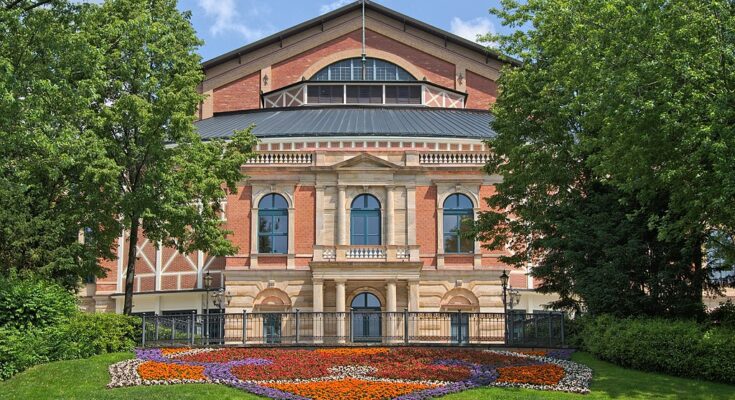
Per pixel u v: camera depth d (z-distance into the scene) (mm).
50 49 27219
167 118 32438
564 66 29750
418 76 63469
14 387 21516
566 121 32188
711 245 25906
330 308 42625
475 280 43906
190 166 32875
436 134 47375
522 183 33031
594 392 21516
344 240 43875
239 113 56875
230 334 38625
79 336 25969
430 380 22484
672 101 21922
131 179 33250
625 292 28453
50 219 32531
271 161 44969
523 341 30297
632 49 23344
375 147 46969
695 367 22656
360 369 24031
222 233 35750
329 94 58406
